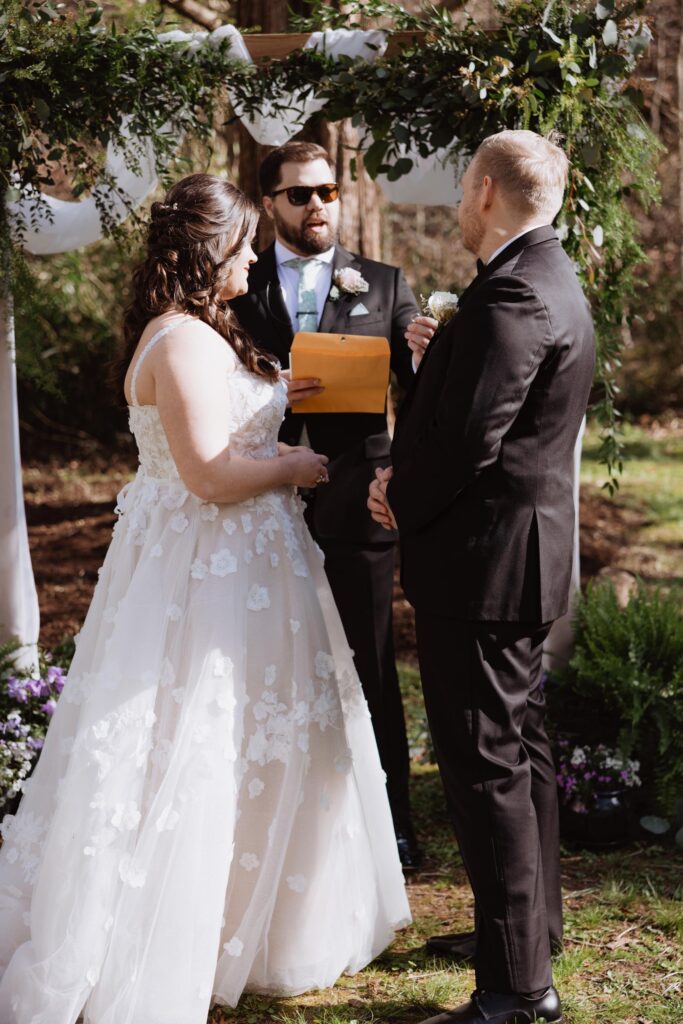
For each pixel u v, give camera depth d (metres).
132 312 2.70
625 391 12.74
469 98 3.06
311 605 2.78
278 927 2.74
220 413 2.59
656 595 3.98
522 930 2.47
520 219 2.47
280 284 3.51
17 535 3.57
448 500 2.41
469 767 2.48
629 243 3.52
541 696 2.85
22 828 2.77
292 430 3.45
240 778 2.63
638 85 3.26
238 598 2.63
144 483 2.74
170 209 2.65
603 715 3.78
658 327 12.48
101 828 2.48
